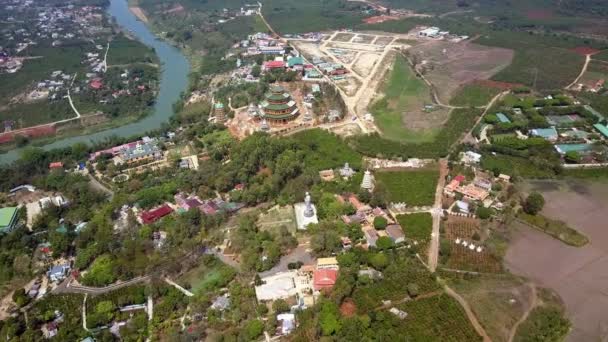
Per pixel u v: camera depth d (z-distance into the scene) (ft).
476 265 647.15
